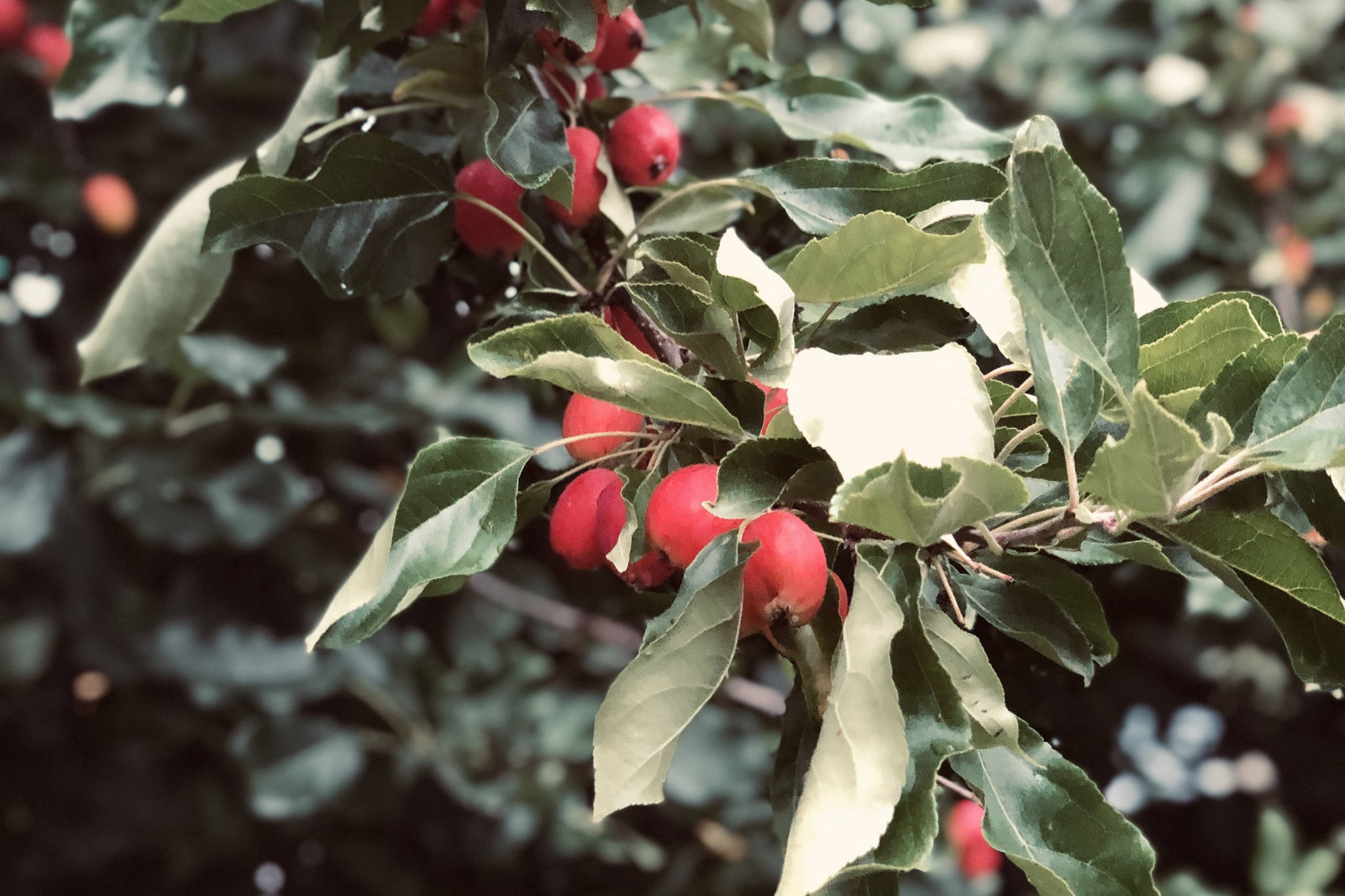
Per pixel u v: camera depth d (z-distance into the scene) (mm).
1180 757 2121
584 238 827
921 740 638
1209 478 665
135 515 1512
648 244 703
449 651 1817
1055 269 654
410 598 712
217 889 1985
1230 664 1895
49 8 1587
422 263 796
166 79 879
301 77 1686
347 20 829
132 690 1904
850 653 634
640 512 677
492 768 1788
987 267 694
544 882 1992
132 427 1440
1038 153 654
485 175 803
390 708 1742
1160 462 636
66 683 1923
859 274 676
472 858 1892
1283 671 1885
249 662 1653
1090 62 1896
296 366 1738
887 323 719
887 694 626
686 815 1747
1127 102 1809
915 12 1968
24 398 1414
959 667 659
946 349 654
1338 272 1879
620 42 819
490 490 699
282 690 1648
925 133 853
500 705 1827
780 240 899
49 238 1795
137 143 1695
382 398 1697
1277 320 713
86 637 1714
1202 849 2166
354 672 1721
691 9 840
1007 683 826
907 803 628
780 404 699
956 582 718
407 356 1773
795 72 926
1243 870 2129
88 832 1871
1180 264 1829
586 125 824
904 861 619
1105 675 1048
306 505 1605
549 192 740
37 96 1695
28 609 1778
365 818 1836
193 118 1695
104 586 1726
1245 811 2141
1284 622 696
